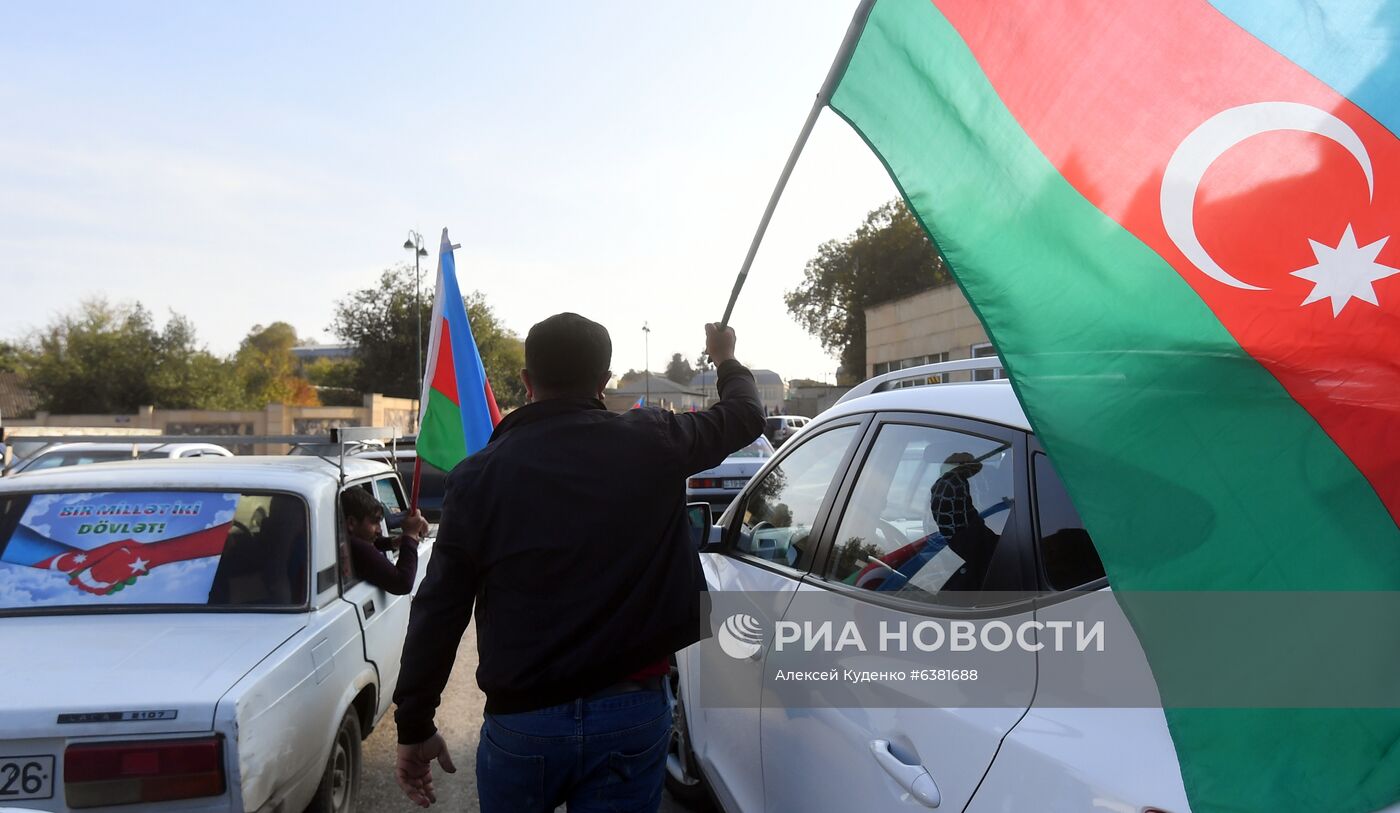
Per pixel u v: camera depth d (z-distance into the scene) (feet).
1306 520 5.41
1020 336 6.22
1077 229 6.16
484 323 167.02
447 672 7.54
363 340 171.32
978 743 5.73
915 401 8.56
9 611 11.21
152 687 9.36
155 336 162.50
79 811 8.87
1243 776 4.75
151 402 156.56
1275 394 5.61
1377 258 5.54
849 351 155.84
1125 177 6.07
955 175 6.61
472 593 7.50
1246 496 5.48
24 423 121.08
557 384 7.96
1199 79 5.94
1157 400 5.75
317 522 12.76
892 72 6.86
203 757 8.98
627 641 7.30
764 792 9.41
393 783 14.52
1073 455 5.82
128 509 12.44
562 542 7.22
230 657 10.19
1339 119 5.65
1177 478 5.57
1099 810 4.76
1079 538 5.91
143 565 11.89
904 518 7.80
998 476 6.79
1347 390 5.52
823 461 10.18
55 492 12.59
